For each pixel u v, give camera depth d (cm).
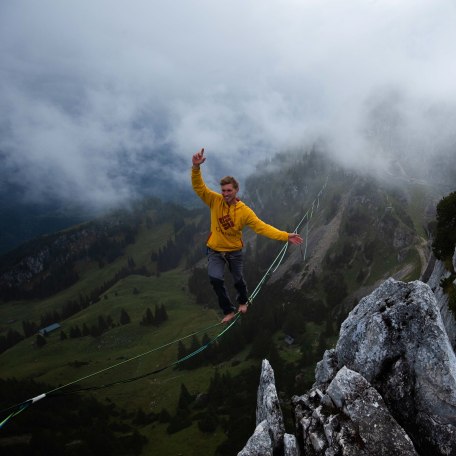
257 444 1412
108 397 17288
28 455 12331
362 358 1447
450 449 1148
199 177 1102
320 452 1217
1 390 16575
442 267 3738
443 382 1240
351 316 1636
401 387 1303
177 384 17138
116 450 12281
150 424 14162
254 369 15575
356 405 1250
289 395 13175
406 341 1359
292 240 1050
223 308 1198
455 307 2589
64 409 15838
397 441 1151
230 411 13375
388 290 1535
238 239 1141
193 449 11838
